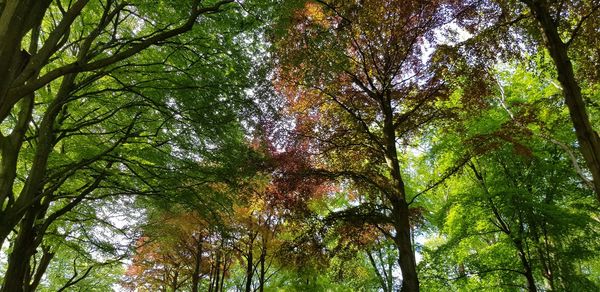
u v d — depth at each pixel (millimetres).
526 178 14484
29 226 9117
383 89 9781
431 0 8773
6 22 4273
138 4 8555
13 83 4781
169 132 11031
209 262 19375
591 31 8195
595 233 13219
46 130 8422
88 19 9984
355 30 9336
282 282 17469
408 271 8477
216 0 9344
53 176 8148
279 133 10531
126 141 9805
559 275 13102
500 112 15297
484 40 8906
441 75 9500
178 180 10328
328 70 8773
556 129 12688
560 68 6602
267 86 10133
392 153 9656
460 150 14312
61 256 14625
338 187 13180
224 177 10336
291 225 10961
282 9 8328
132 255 13008
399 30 9156
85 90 10070
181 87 9688
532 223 13695
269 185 10469
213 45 10047
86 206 11898
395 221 9258
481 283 16562
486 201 14422
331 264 12672
